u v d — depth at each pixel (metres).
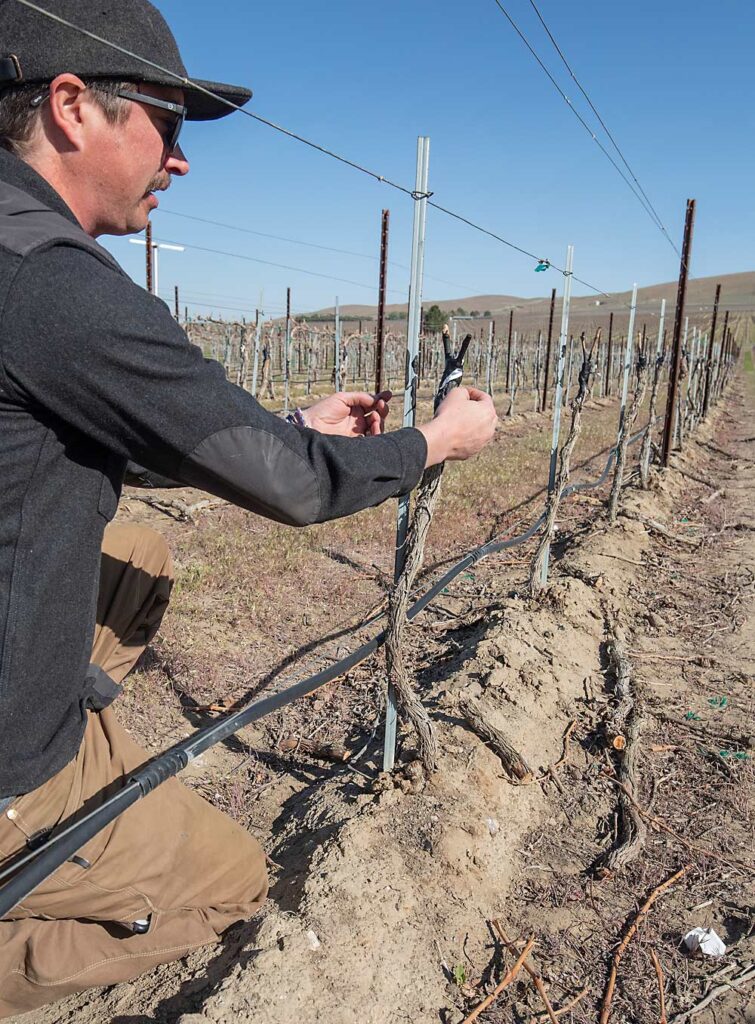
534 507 10.16
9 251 1.22
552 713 4.31
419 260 2.77
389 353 40.12
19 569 1.35
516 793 3.55
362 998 2.38
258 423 1.40
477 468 12.68
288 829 3.25
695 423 20.06
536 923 2.95
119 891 1.98
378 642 3.12
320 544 7.63
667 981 2.73
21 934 2.01
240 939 2.48
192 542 7.29
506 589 6.51
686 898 3.14
